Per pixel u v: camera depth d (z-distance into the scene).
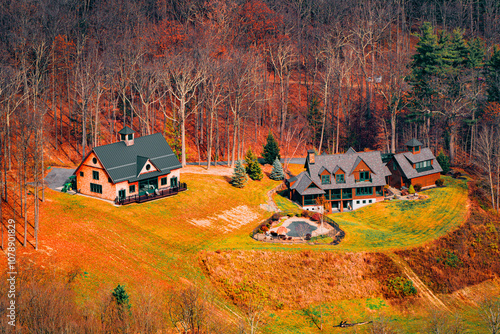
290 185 82.38
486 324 54.09
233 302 52.47
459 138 110.44
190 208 69.94
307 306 54.16
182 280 52.88
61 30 102.12
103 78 96.69
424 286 59.91
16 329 37.28
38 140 58.19
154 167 70.31
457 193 83.44
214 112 96.06
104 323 40.94
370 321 52.53
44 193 65.81
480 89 109.81
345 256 60.47
